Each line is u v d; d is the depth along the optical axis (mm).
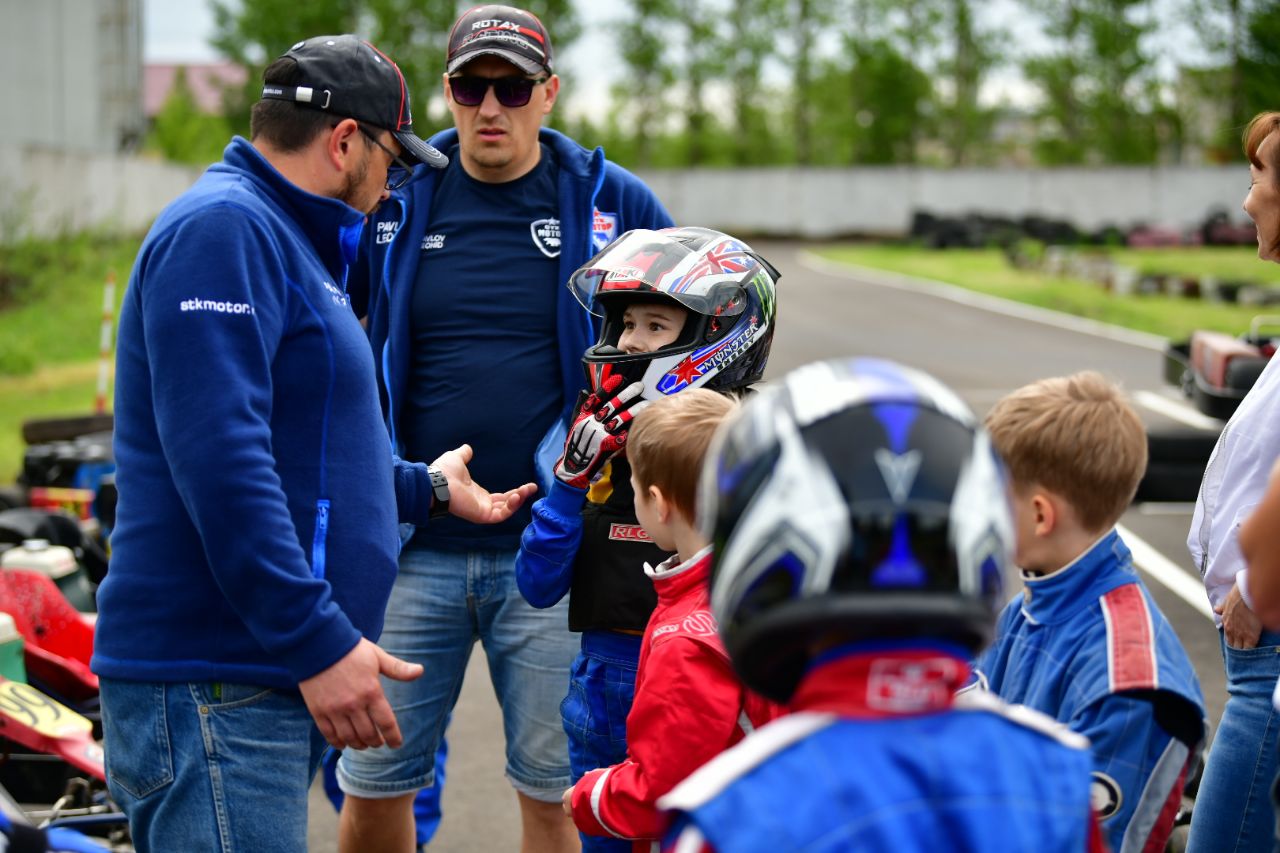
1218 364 5773
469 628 3328
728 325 2826
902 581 1231
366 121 2586
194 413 2268
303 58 2566
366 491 2521
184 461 2262
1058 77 54594
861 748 1246
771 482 1264
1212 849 2416
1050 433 2096
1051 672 2111
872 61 55969
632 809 2227
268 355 2369
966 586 1255
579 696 2832
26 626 4020
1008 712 1350
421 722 3291
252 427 2295
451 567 3266
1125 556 2162
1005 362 15789
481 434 3301
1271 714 2344
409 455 3385
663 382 2791
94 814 3531
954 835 1225
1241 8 49656
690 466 2268
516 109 3297
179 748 2396
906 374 1351
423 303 3355
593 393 2834
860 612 1227
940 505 1242
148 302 2326
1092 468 2078
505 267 3348
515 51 3260
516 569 2846
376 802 3270
